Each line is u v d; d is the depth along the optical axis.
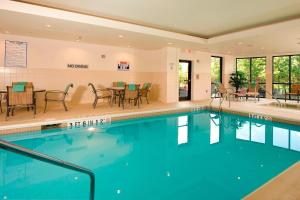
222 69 12.79
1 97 7.11
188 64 11.05
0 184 3.09
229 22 6.68
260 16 6.08
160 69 10.26
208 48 10.12
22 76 7.69
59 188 3.01
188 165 3.80
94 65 9.18
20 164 3.78
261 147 4.73
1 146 1.04
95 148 4.65
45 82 8.14
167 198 2.76
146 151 4.52
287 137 5.46
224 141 5.19
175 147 4.78
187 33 8.22
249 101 10.35
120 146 4.81
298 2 4.99
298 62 11.03
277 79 11.84
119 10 5.62
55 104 8.37
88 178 3.31
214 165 3.79
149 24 6.96
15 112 6.80
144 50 10.66
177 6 5.27
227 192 2.88
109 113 6.81
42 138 5.22
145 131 6.02
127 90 7.66
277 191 2.07
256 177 3.30
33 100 6.01
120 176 3.38
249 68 13.01
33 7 4.96
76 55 8.73
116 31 6.64
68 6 5.38
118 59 9.83
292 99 11.16
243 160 4.00
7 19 5.40
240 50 10.73
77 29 6.45
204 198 2.73
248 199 1.94
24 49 7.67
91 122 6.29
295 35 6.93
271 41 8.06
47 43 8.09
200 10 5.56
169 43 8.72
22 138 5.17
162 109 7.78
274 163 3.84
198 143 5.06
